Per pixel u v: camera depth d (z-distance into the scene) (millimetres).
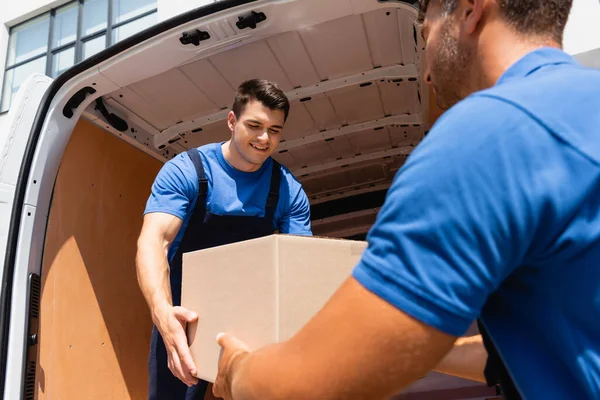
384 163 3604
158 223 1688
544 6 625
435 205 501
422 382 2211
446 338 499
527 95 536
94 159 2785
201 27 2172
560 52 622
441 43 688
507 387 585
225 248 1135
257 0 2078
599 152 507
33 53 9180
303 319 991
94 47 8742
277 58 2488
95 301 2623
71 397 2359
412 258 499
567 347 521
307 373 531
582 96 545
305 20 2152
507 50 634
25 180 2250
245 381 628
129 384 2705
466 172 500
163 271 1553
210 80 2629
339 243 1084
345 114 3025
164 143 3061
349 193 4023
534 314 544
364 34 2361
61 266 2457
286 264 997
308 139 3215
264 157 1853
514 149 502
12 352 2016
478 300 504
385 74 2633
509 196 490
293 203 2031
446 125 541
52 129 2383
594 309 506
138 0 8688
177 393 1776
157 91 2693
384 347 500
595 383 501
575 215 501
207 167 1878
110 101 2754
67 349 2396
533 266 535
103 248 2742
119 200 2914
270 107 1779
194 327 1206
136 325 2869
